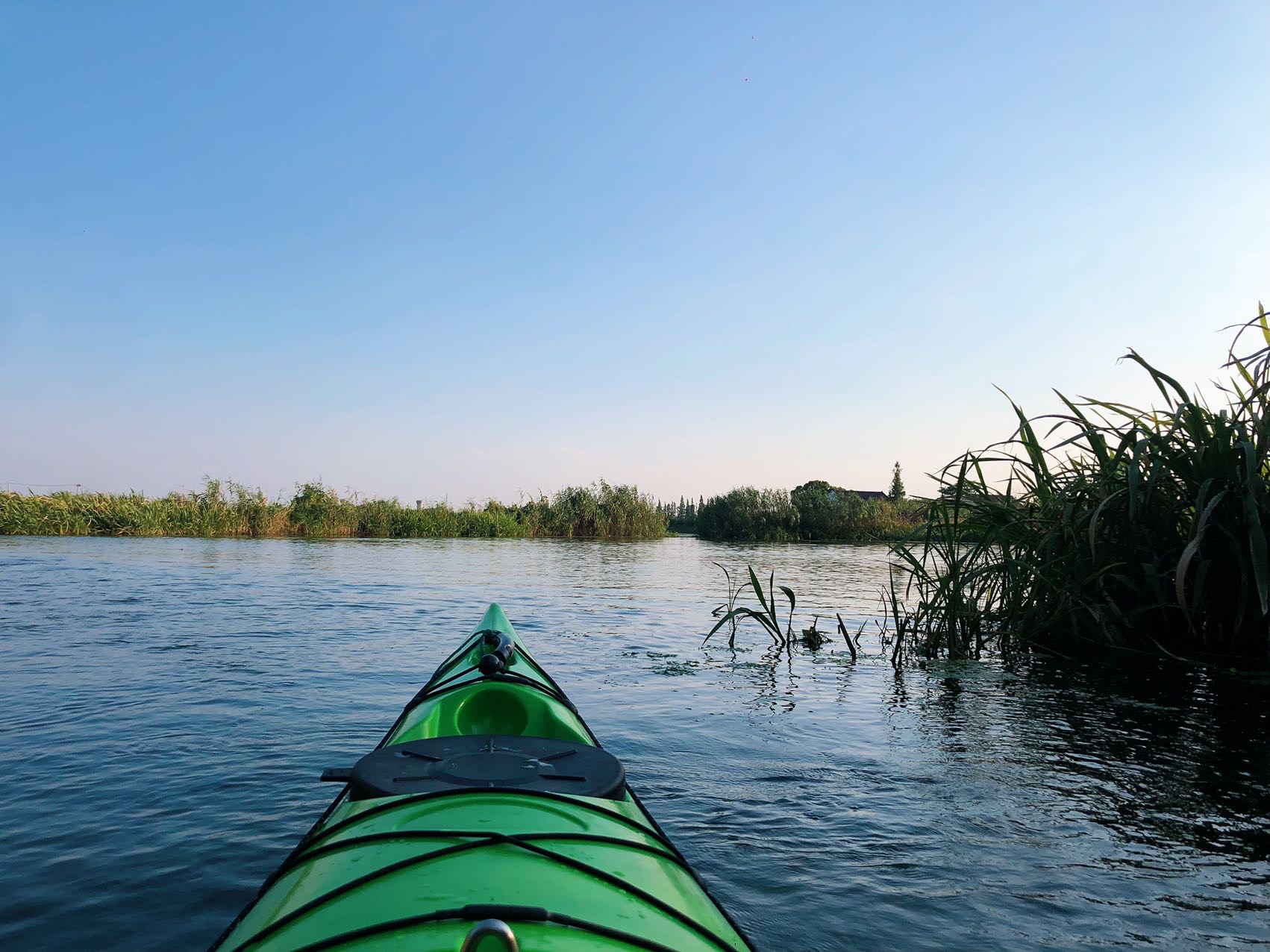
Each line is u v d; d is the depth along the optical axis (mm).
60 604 10609
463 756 2500
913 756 4633
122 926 2723
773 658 7703
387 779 2305
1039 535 7988
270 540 28828
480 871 1781
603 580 15836
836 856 3295
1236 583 6820
